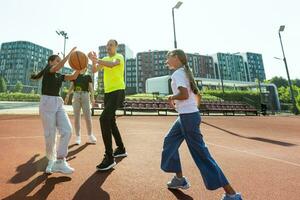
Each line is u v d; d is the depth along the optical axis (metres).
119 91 4.00
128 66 122.69
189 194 2.82
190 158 4.59
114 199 2.62
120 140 4.62
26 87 138.88
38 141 5.72
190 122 2.57
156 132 8.12
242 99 52.00
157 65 119.56
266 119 18.55
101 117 3.79
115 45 4.31
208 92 49.66
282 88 91.62
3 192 2.70
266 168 4.11
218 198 2.72
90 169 3.68
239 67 139.88
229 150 5.65
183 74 2.66
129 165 3.97
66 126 3.44
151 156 4.64
